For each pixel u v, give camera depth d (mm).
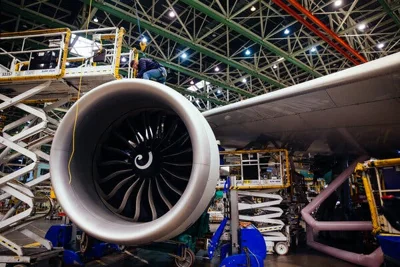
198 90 20859
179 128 4102
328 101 5484
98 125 3990
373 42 14648
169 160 3867
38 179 5027
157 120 4098
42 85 4941
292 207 8148
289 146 8695
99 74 4730
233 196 4598
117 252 7035
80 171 3762
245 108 6207
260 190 7777
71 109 3580
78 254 5664
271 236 7312
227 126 7512
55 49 4934
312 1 12055
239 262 4102
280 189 7617
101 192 3926
